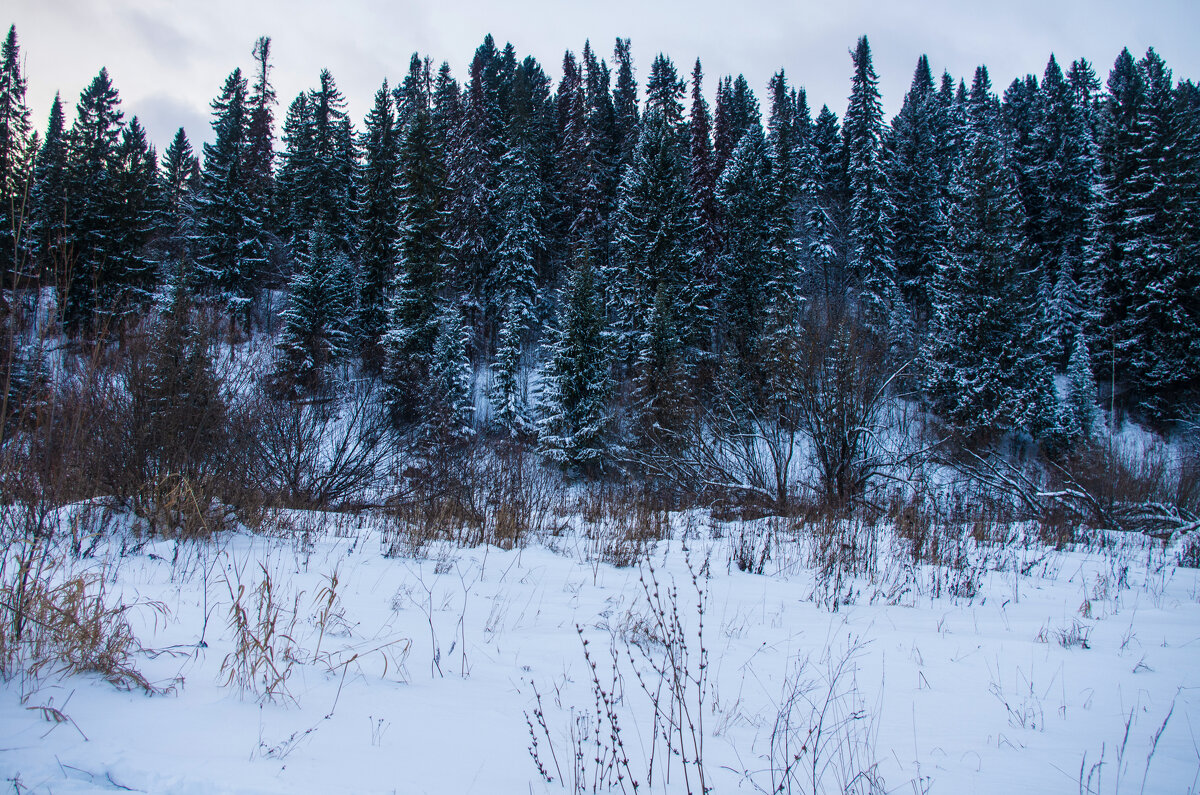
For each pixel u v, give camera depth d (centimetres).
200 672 320
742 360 2433
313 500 1208
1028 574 794
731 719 328
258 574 546
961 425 2531
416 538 799
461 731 282
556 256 4219
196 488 736
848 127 4062
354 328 3189
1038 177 4212
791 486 1609
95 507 667
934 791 251
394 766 240
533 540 974
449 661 383
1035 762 280
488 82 4641
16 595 337
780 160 3488
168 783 207
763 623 529
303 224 3878
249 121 4453
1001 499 1430
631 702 345
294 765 231
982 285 2981
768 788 253
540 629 472
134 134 3947
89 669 303
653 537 1041
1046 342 3169
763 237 3253
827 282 3709
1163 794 249
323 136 4109
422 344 2950
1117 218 3356
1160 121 3341
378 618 457
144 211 2953
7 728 235
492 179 3981
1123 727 324
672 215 3331
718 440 1795
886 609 597
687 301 3244
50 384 502
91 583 417
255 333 3281
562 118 4919
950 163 4575
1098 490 1802
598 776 250
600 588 632
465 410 2831
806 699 359
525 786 235
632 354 3219
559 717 313
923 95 5194
